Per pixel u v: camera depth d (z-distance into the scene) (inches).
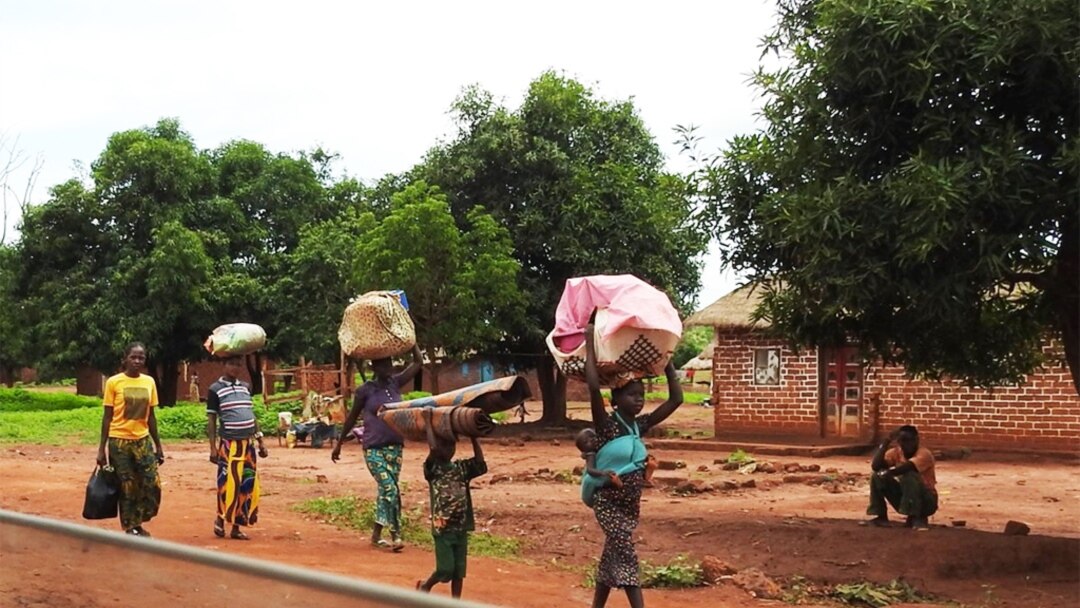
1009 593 339.3
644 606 293.6
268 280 1424.7
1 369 2559.1
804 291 382.6
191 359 1444.4
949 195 329.4
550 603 307.3
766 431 1057.5
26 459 773.9
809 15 417.4
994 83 350.3
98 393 2118.6
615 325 268.8
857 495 625.0
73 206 1374.3
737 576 351.6
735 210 415.8
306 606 96.3
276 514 478.9
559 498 572.1
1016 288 452.4
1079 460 866.8
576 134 1130.7
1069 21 337.4
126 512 371.6
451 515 284.8
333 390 1150.3
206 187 1457.9
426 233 1006.4
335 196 1551.4
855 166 380.2
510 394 282.5
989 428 932.6
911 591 340.2
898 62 352.8
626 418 280.4
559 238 1076.5
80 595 127.2
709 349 2121.1
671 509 530.0
